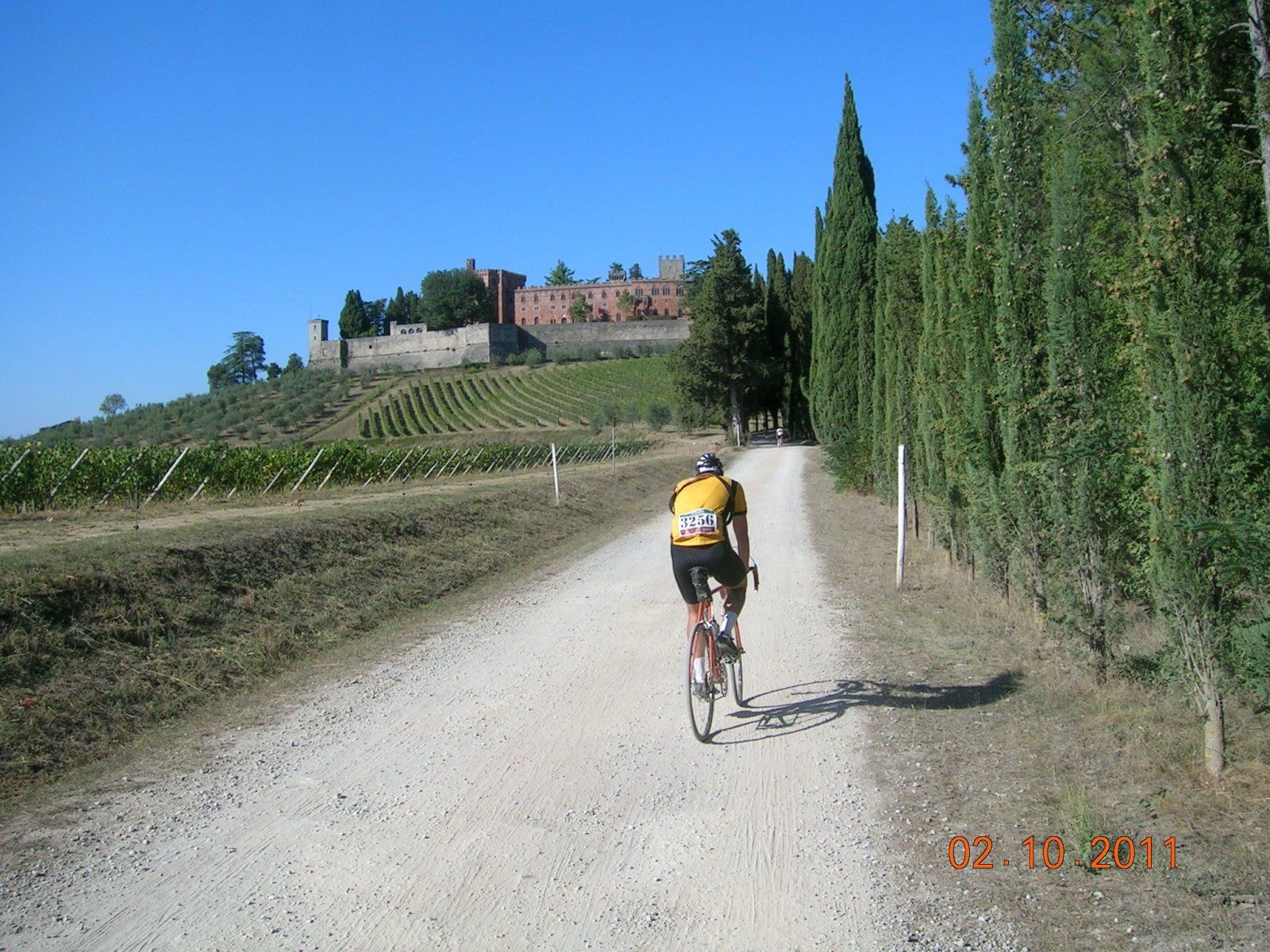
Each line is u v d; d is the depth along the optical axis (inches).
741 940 141.6
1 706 241.3
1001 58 303.6
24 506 689.6
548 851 173.8
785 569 529.3
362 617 402.9
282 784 212.2
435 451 1451.8
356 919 149.8
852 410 1290.6
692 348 2401.6
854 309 1282.0
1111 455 244.4
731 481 254.7
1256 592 188.9
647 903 153.7
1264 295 228.5
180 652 311.0
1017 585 333.4
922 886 155.3
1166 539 183.2
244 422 3063.5
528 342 4613.7
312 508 668.1
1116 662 249.6
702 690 233.8
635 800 197.9
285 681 308.2
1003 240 299.1
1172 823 169.3
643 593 468.8
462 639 370.0
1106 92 376.2
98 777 219.8
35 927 148.9
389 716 264.4
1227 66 262.2
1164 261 179.0
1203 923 137.7
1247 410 179.0
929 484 471.8
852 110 1279.5
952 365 376.5
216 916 151.9
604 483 1114.1
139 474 814.5
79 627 297.4
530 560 606.2
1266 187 205.9
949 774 202.7
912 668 296.5
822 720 247.9
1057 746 212.4
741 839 177.2
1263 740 196.1
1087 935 137.4
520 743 237.8
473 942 142.4
